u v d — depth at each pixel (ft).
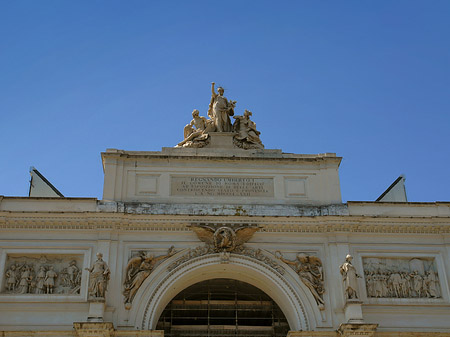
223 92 112.88
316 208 99.60
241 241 96.22
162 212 97.14
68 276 92.27
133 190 100.12
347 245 96.53
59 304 89.15
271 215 97.60
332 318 91.09
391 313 92.43
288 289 93.66
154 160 102.63
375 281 94.99
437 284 95.96
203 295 102.42
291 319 94.38
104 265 89.56
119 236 95.04
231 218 97.09
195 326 99.35
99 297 87.35
